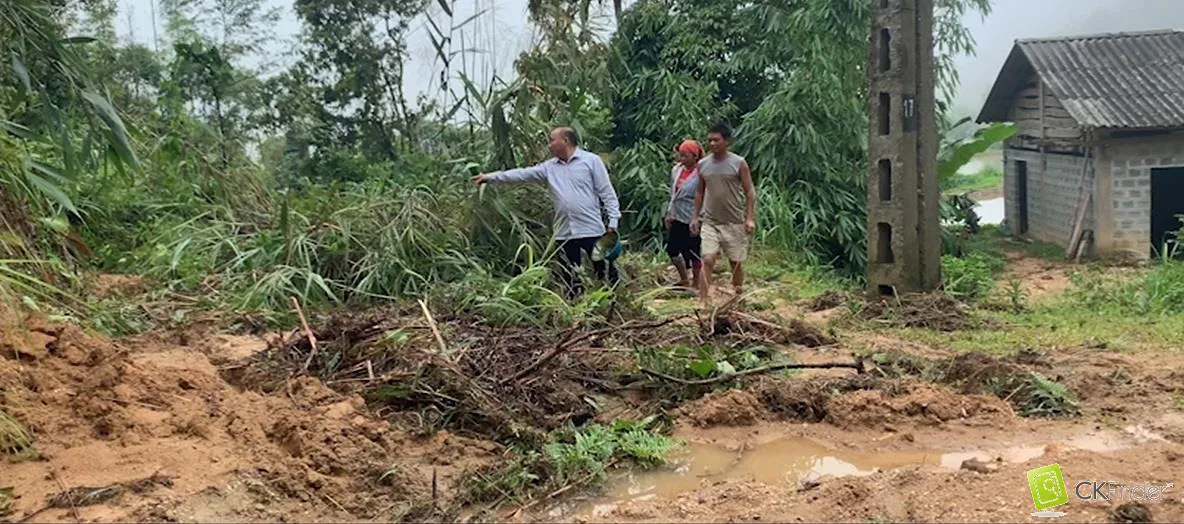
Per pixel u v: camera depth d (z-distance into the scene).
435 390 4.91
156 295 7.06
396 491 4.02
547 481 4.19
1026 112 18.30
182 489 3.81
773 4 14.42
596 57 10.62
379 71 13.82
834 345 6.61
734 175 7.88
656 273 9.70
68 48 5.75
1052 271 14.43
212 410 4.47
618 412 5.11
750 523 3.70
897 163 8.20
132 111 10.26
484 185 8.41
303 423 4.35
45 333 4.72
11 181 5.64
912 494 3.90
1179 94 15.32
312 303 7.29
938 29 15.17
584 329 6.23
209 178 9.62
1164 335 6.88
